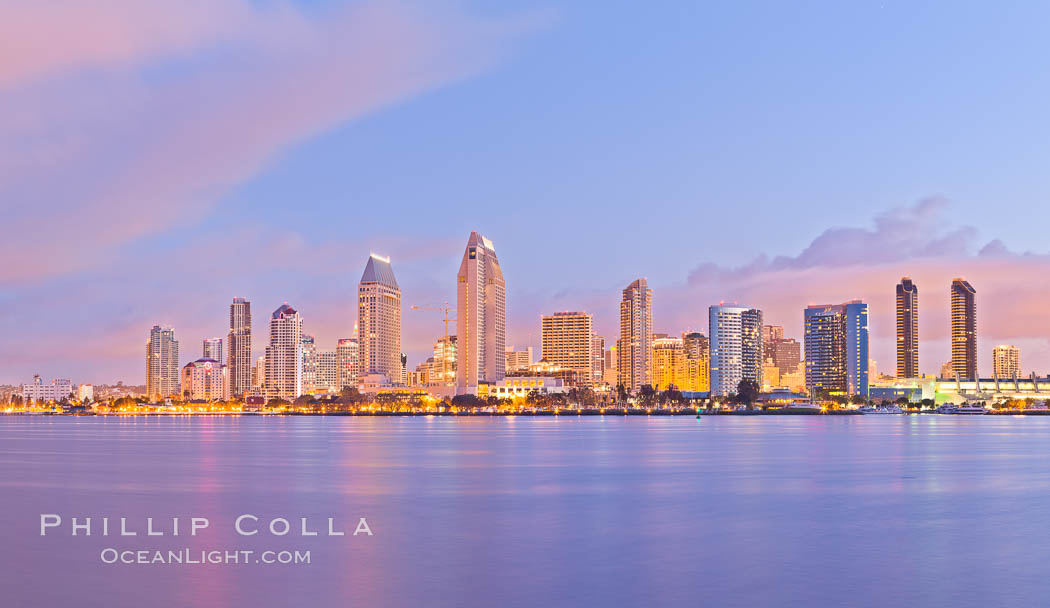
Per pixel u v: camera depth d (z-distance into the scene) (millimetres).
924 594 50344
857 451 183250
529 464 143625
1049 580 53719
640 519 78062
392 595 49875
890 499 93125
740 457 162500
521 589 51219
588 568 56844
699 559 59719
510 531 71125
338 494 97188
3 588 51594
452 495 96438
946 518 79062
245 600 48844
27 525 74250
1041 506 87375
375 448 196000
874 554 61656
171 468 135000
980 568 57031
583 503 89438
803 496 96000
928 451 183125
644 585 52312
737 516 80062
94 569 56562
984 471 129125
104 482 111250
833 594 50312
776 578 54094
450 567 57062
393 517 78938
